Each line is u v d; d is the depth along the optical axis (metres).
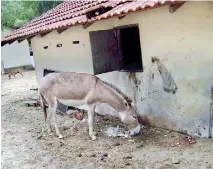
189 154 2.89
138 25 3.52
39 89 3.83
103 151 3.21
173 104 3.37
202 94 3.04
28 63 11.98
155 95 3.56
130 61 4.10
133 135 3.50
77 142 3.53
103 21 3.95
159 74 3.44
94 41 3.37
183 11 3.00
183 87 3.21
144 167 2.76
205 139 3.12
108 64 3.54
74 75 3.62
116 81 4.08
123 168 2.79
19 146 3.60
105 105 4.38
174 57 3.22
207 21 2.83
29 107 5.53
